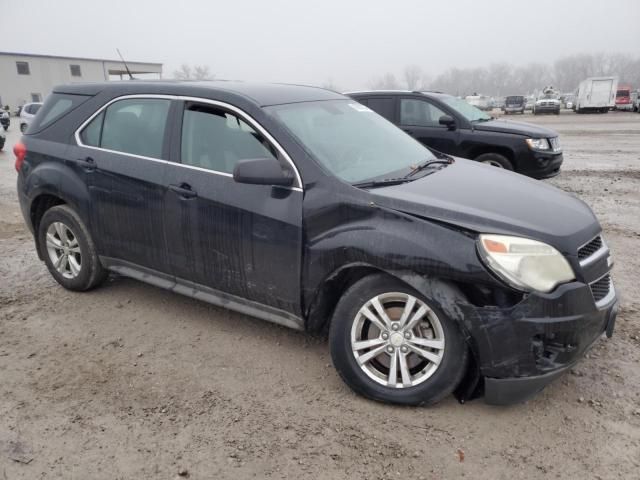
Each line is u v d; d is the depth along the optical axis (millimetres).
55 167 4547
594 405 3195
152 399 3309
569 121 32531
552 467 2717
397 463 2756
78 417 3141
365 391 3227
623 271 5375
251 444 2902
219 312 4461
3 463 2781
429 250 2928
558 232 2963
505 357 2855
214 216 3648
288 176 3395
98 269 4645
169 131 3959
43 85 65312
